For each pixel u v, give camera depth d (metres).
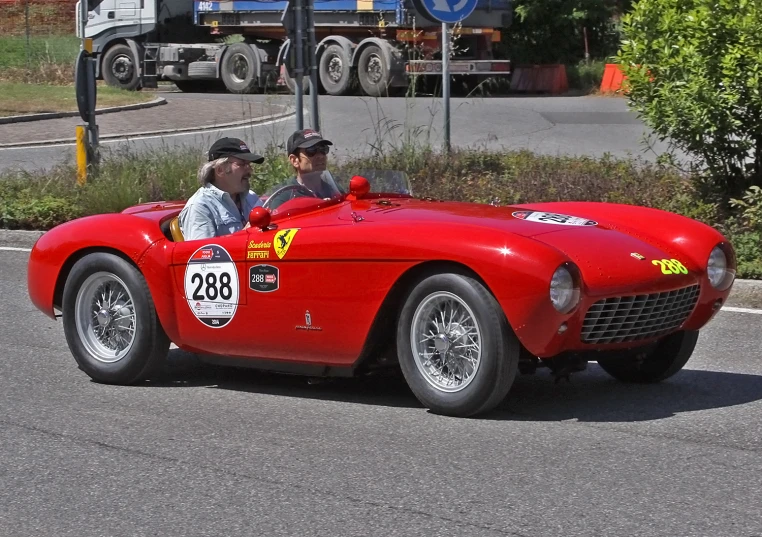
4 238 14.23
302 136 7.87
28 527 5.03
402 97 29.62
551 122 23.38
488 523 4.94
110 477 5.66
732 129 12.20
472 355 6.40
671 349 7.34
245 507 5.20
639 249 6.75
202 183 7.65
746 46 11.79
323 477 5.59
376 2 29.27
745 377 7.77
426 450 6.00
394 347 6.88
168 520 5.07
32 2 48.09
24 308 10.40
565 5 36.53
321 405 7.00
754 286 10.34
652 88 12.63
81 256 7.88
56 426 6.58
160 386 7.60
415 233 6.41
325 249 6.66
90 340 7.75
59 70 35.59
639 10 12.69
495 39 30.83
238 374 7.94
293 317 6.85
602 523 4.92
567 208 7.52
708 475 5.55
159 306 7.39
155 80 34.09
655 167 14.94
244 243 7.01
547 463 5.75
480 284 6.26
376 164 15.70
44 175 16.17
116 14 34.31
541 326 6.11
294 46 13.16
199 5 32.91
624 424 6.50
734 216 12.44
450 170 15.25
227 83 32.72
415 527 4.91
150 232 7.46
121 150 17.17
